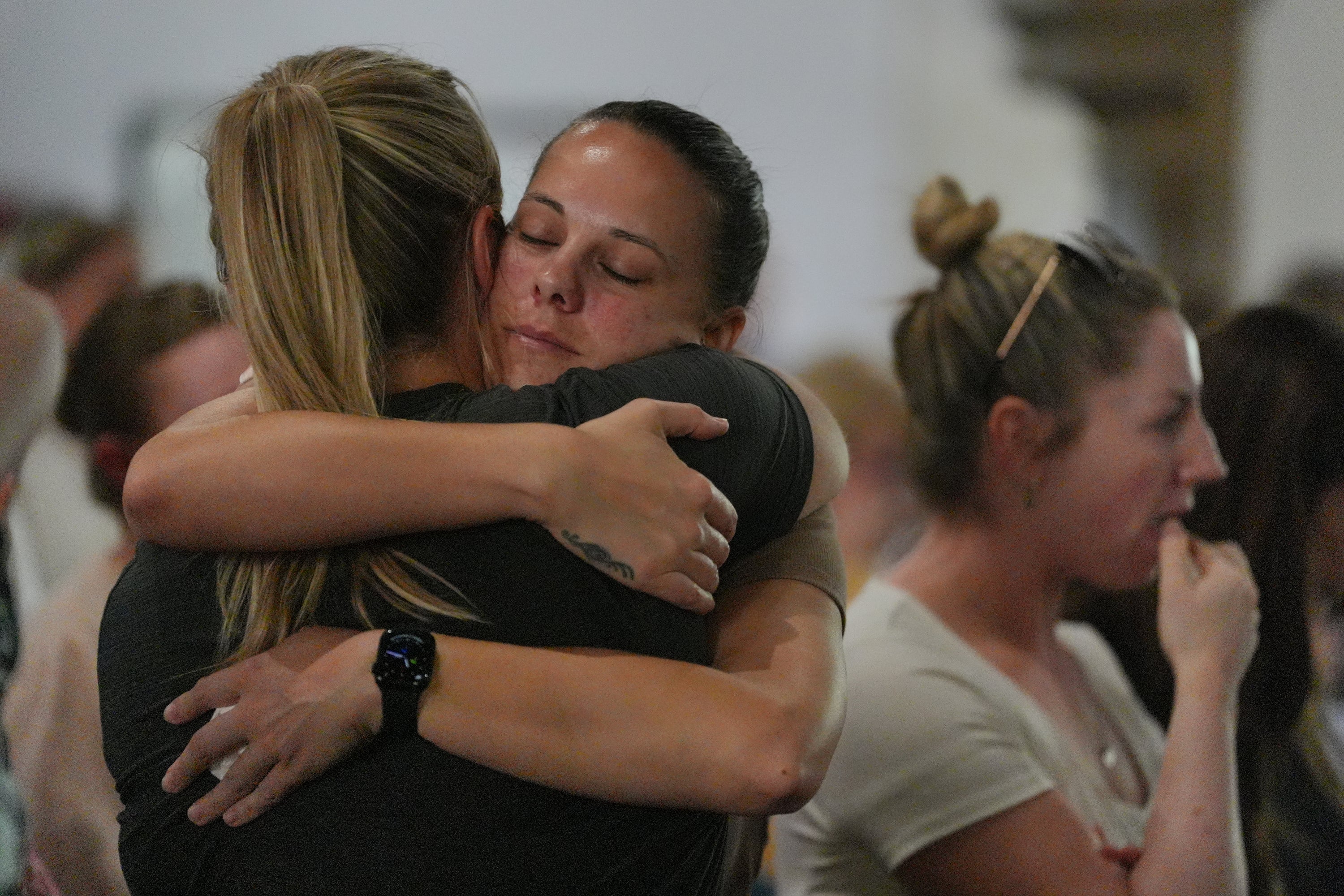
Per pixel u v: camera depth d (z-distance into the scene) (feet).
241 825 11.08
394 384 12.08
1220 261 61.98
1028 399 18.43
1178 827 16.53
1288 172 60.85
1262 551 21.07
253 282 11.59
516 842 10.84
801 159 63.31
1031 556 19.19
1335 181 60.08
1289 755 21.81
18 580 27.53
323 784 10.95
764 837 15.65
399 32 60.95
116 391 23.36
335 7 60.08
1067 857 16.72
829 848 18.40
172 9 58.65
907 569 19.81
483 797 10.78
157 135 58.59
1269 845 21.18
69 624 22.12
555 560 11.07
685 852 11.60
